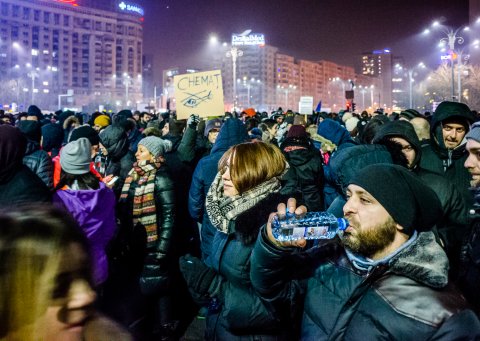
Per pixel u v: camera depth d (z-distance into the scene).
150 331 4.39
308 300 2.04
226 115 13.37
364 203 1.81
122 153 5.96
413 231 1.83
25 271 0.94
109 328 1.09
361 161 3.00
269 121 9.04
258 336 2.47
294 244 1.80
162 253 4.22
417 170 3.41
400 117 5.34
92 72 163.12
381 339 1.71
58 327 0.99
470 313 1.66
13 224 0.99
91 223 3.39
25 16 146.00
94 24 163.12
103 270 3.50
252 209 2.42
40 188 3.26
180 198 5.91
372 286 1.81
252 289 2.43
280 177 2.76
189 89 7.52
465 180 3.79
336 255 2.03
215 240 2.89
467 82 46.19
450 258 3.08
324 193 4.82
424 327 1.64
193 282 2.52
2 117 11.34
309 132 8.76
